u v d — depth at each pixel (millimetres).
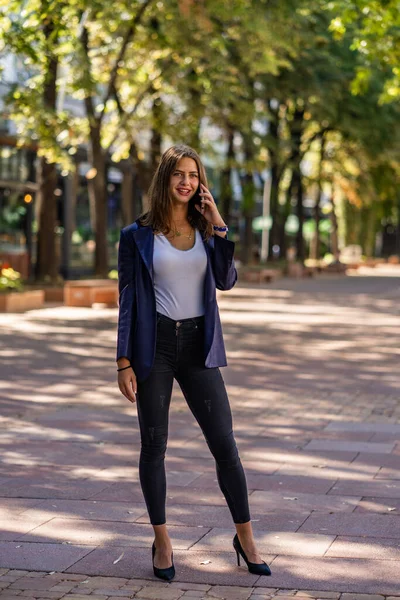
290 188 48781
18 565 5340
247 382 12414
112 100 28125
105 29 24469
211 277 5180
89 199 39281
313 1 27500
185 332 5148
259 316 22562
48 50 21234
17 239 33969
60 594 4902
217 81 27281
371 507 6500
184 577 5172
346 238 66750
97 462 7773
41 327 19328
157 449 5234
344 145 46281
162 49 24891
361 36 21734
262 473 7441
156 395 5176
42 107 22438
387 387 12078
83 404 10570
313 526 6066
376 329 19688
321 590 4969
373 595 4887
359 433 9078
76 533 5918
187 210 5242
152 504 5211
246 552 5250
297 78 36031
